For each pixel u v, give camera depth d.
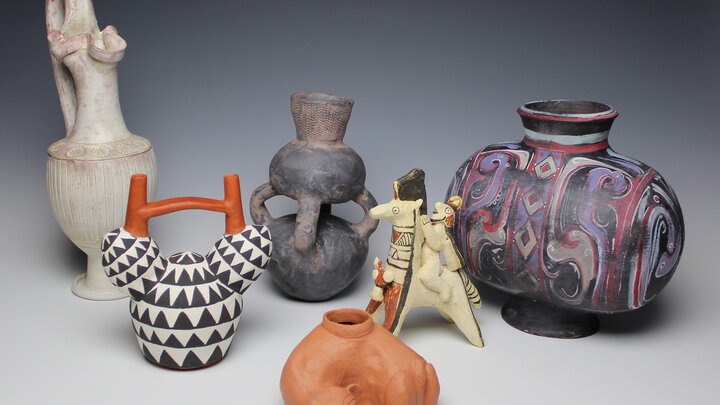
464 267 3.18
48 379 2.75
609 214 2.78
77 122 3.28
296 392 2.38
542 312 3.15
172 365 2.77
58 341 3.02
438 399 2.69
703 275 3.62
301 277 3.26
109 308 3.31
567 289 2.88
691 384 2.79
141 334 2.74
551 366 2.91
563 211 2.83
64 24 3.23
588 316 3.16
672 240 2.85
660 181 2.91
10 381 2.73
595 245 2.78
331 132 3.21
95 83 3.21
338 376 2.39
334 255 3.26
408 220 2.86
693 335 3.13
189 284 2.69
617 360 2.95
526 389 2.76
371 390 2.41
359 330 2.41
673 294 3.46
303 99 3.17
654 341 3.09
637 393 2.73
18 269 3.62
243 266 2.74
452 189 3.25
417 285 2.91
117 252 2.65
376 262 2.91
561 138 2.95
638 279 2.80
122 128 3.36
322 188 3.15
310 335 2.48
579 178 2.86
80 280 3.53
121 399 2.64
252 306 3.37
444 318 3.24
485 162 3.13
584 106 3.19
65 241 3.91
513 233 2.92
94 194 3.20
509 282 3.02
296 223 3.17
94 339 3.04
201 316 2.68
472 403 2.67
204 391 2.70
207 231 4.02
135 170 3.28
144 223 2.70
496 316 3.31
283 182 3.20
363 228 3.39
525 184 2.93
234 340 3.06
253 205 3.41
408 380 2.38
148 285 2.68
